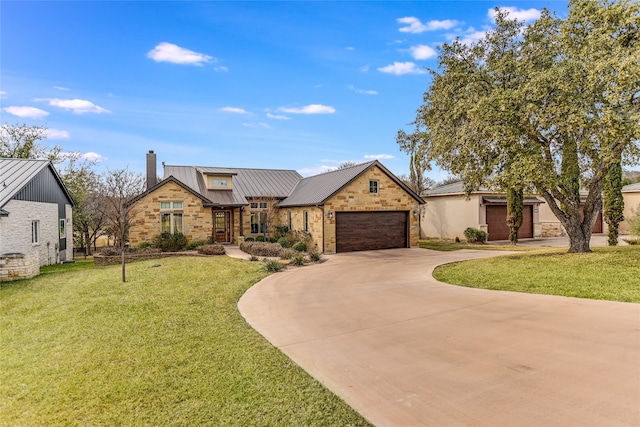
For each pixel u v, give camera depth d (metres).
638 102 10.45
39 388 4.60
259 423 3.64
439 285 9.98
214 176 23.08
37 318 7.76
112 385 4.58
